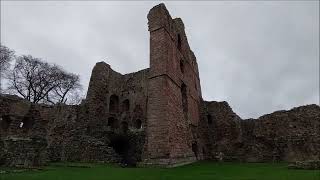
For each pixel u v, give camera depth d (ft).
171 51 69.36
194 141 77.25
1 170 39.27
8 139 50.03
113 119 87.40
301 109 77.36
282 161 74.02
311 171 39.91
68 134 72.84
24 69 126.00
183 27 88.48
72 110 76.07
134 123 83.20
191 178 31.58
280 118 79.71
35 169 42.06
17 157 47.67
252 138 82.28
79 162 58.65
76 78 144.15
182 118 68.74
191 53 95.45
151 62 65.05
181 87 76.74
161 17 68.18
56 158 65.77
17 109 78.28
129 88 89.20
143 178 31.27
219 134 87.40
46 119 81.61
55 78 132.46
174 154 56.59
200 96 97.91
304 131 74.90
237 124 85.10
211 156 84.43
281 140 77.36
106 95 86.48
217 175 35.42
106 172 38.22
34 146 50.34
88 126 76.74
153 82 62.28
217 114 90.17
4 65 119.34
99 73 85.92
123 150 74.69
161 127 56.75
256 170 43.47
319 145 71.61
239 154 81.20
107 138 73.15
